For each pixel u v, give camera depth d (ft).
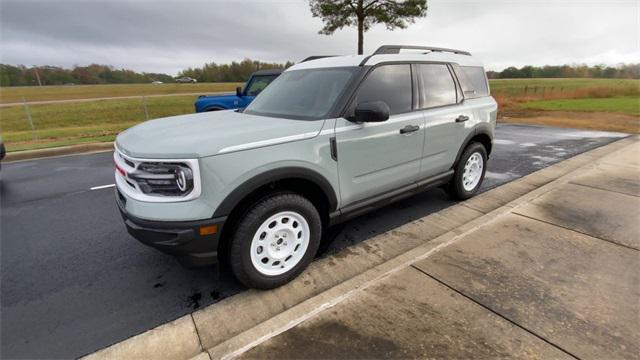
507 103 68.80
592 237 10.93
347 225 12.43
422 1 47.62
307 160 8.48
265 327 7.16
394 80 10.76
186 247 7.41
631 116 46.16
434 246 10.39
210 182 7.20
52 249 11.15
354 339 6.82
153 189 7.30
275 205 8.21
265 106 11.23
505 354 6.41
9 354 6.88
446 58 12.89
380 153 10.18
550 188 15.64
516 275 8.89
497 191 16.02
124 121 58.90
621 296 8.01
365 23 49.24
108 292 8.87
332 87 10.00
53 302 8.48
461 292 8.20
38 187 17.81
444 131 12.22
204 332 7.36
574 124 40.04
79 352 6.91
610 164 19.88
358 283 8.58
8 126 55.93
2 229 12.72
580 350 6.47
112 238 11.93
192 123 9.41
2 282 9.34
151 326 7.61
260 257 8.44
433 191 16.11
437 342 6.71
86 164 22.97
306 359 6.38
